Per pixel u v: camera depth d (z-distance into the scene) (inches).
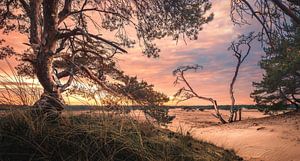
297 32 724.0
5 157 119.0
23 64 601.9
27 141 127.8
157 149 158.4
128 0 565.9
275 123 952.9
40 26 524.7
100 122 159.0
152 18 586.9
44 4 503.5
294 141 602.5
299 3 417.7
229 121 1396.4
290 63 1064.8
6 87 151.5
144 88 549.3
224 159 195.9
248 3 483.8
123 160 135.3
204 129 938.7
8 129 133.9
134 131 164.9
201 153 181.9
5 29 661.3
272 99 1238.3
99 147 135.3
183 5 577.9
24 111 145.3
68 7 568.1
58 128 140.6
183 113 1904.5
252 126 943.0
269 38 495.5
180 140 183.9
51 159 123.9
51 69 458.9
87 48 580.7
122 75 577.0
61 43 601.9
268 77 1197.7
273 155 511.2
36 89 159.5
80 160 126.1
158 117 200.7
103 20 673.0
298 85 1168.8
